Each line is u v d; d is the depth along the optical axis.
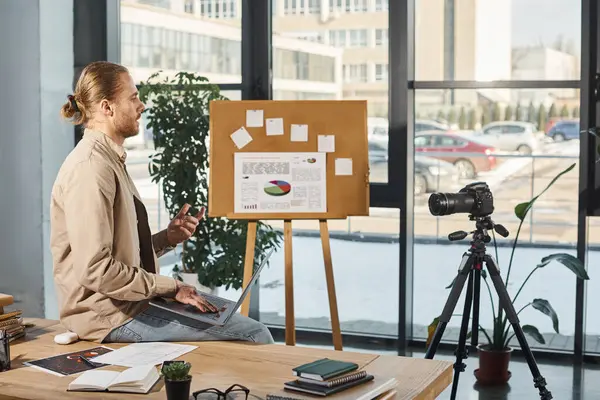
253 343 3.00
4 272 5.39
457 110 5.20
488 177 5.18
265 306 5.72
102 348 2.92
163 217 5.77
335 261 5.53
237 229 5.22
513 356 5.15
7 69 5.27
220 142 4.36
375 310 5.46
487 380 4.59
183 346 2.93
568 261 4.43
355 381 2.42
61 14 5.41
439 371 2.66
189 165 5.15
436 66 5.20
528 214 5.12
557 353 5.05
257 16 5.44
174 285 3.07
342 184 4.32
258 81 5.48
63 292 3.11
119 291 2.95
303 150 4.34
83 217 2.92
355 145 4.34
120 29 5.74
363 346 5.42
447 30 5.16
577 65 4.93
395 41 5.17
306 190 4.32
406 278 5.26
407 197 5.23
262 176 4.34
